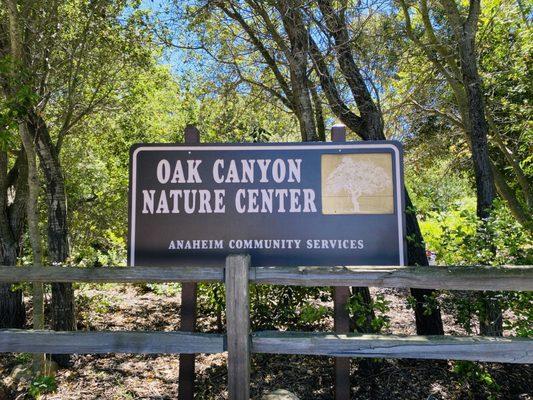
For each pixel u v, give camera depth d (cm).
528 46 876
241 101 816
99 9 693
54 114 809
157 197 375
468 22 579
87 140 1232
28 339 326
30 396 476
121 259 852
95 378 533
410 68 909
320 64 614
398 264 359
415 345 308
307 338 314
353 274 319
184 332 325
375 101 672
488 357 303
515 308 397
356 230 365
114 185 1501
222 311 599
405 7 712
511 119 998
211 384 504
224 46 759
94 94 789
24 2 626
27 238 890
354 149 373
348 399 332
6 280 332
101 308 713
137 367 566
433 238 439
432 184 1182
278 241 367
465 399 452
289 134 872
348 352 311
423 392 464
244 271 316
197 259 368
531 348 300
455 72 780
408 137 1038
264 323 544
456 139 1146
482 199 538
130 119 1123
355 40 602
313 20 564
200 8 675
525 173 1072
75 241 1228
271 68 703
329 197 369
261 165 375
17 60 455
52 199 600
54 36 660
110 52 757
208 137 800
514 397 450
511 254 387
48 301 836
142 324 711
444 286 313
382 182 368
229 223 370
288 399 379
